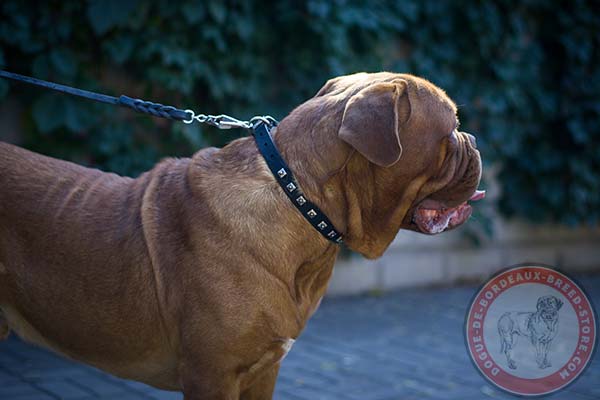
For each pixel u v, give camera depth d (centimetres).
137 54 540
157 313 231
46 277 238
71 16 517
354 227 238
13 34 494
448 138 236
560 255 820
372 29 628
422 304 629
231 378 225
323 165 233
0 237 241
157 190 243
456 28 707
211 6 549
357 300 640
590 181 764
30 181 246
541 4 761
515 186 768
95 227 238
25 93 518
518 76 744
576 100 778
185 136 557
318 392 388
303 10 604
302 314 235
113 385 391
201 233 226
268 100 618
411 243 706
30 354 445
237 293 221
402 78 236
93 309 235
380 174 235
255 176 233
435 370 433
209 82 564
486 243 759
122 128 546
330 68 606
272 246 226
